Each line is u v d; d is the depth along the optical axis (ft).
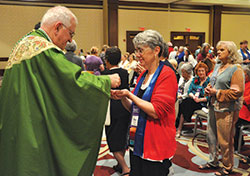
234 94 8.57
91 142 4.92
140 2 43.42
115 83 5.18
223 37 48.70
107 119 7.73
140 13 43.70
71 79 4.64
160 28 45.11
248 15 49.34
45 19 5.13
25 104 4.62
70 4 40.29
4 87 4.89
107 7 41.01
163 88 5.35
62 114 4.67
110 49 9.28
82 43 41.78
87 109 4.77
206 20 47.37
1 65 37.83
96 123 4.90
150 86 5.50
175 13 45.57
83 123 4.78
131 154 5.93
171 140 5.58
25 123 4.57
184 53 29.60
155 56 5.64
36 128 4.61
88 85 4.75
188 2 44.14
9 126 4.69
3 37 37.60
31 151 4.53
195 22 46.85
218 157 10.28
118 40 43.27
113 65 9.30
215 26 47.03
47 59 4.72
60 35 5.15
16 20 37.93
